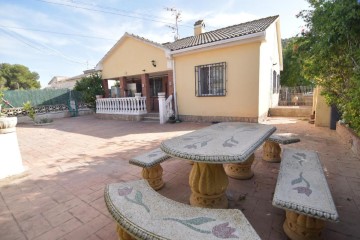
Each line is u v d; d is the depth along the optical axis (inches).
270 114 444.5
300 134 260.5
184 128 343.0
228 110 364.8
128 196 78.1
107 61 547.5
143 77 472.7
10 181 157.5
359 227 90.3
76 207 117.5
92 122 488.7
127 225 61.0
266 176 146.4
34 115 521.7
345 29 150.6
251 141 103.0
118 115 500.7
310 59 235.9
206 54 374.0
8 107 553.6
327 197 78.0
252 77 334.0
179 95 422.9
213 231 56.7
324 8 168.6
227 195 122.3
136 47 471.8
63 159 210.2
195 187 108.8
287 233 86.1
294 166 109.7
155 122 424.2
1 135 160.7
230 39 330.3
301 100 601.9
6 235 95.7
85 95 578.2
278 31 485.7
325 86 233.5
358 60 161.0
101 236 92.4
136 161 128.5
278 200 76.5
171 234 55.8
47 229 98.9
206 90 390.3
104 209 114.5
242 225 59.2
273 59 466.0
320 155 181.3
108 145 258.5
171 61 415.2
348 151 189.8
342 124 239.8
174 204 71.9
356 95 157.6
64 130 395.9
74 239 91.1
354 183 129.4
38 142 297.4
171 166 173.2
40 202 124.6
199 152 88.4
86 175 163.9
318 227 80.0
